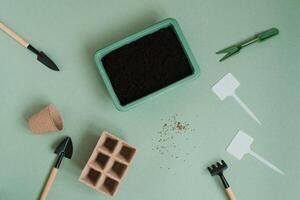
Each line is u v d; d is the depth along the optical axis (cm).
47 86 112
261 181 112
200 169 112
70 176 112
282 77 113
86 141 111
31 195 111
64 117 112
